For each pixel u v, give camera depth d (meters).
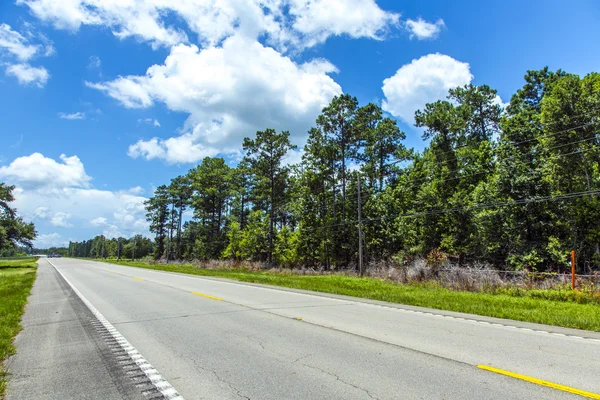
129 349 6.43
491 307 11.17
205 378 4.89
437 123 41.41
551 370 5.14
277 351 6.20
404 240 34.28
